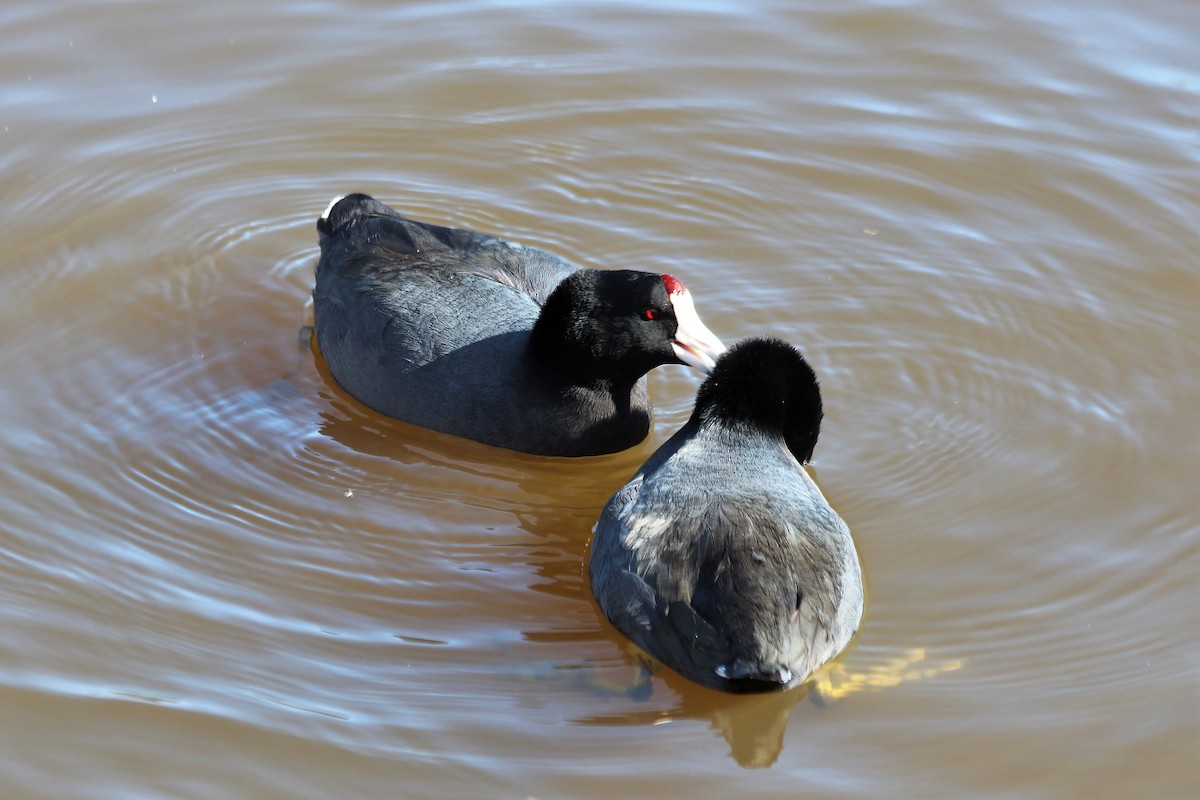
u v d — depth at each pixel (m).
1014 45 16.92
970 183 14.83
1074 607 9.83
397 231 12.75
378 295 12.00
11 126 15.24
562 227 14.41
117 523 10.64
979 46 16.94
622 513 9.66
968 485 11.09
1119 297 13.23
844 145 15.47
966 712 8.93
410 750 8.59
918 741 8.71
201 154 15.23
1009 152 15.23
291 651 9.45
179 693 9.00
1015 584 10.05
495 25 17.39
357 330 12.04
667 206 14.73
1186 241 13.90
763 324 12.98
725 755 8.63
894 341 12.77
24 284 13.31
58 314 12.99
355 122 15.80
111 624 9.60
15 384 12.07
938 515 10.77
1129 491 10.93
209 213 14.51
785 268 13.79
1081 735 8.72
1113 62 16.52
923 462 11.34
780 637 8.62
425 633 9.70
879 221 14.41
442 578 10.29
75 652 9.32
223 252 14.03
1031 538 10.50
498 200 14.82
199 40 16.84
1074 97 15.99
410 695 9.08
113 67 16.27
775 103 16.14
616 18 17.58
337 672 9.27
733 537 9.00
